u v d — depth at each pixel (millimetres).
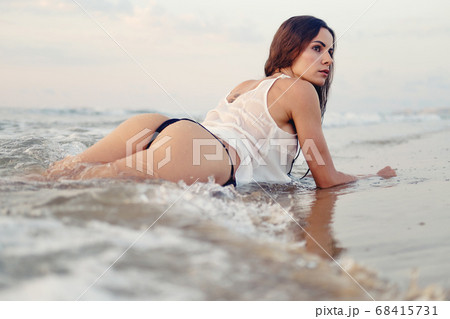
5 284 858
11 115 5500
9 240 1030
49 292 849
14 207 1279
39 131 3863
